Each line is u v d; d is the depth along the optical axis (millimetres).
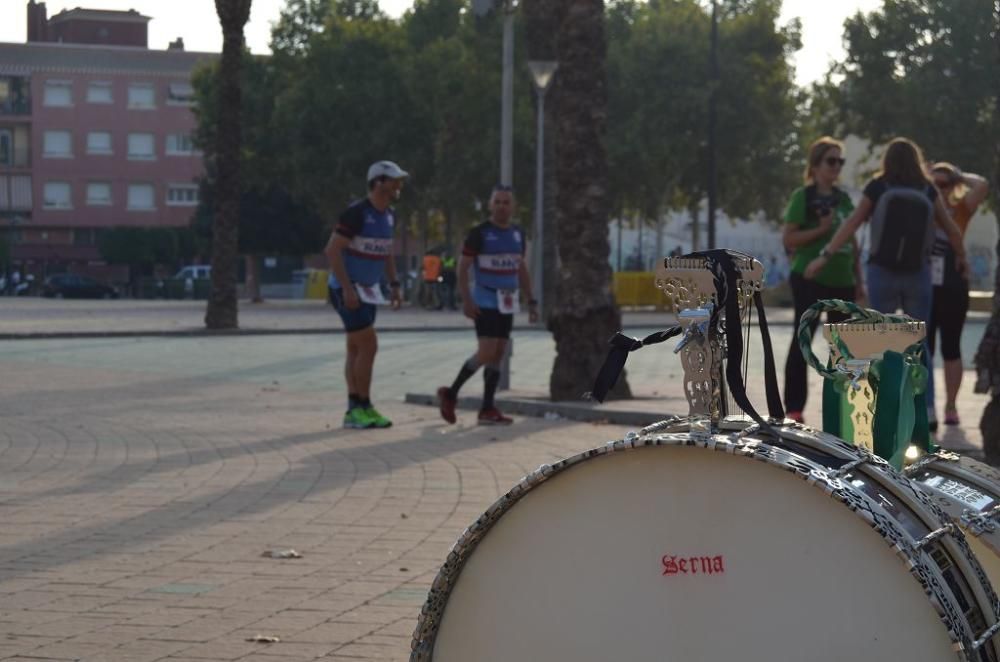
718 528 2744
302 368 20484
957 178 11703
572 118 14008
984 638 2625
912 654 2600
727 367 2867
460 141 54094
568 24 14180
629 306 51281
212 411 13664
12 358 22844
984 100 50562
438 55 54750
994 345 9156
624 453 2797
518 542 2918
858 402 3566
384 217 12094
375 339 12133
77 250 93125
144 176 94562
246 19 33375
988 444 9227
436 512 7812
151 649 4984
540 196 27469
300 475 9211
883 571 2617
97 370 19781
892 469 2801
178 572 6270
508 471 9406
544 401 13867
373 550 6770
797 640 2688
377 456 10188
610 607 2838
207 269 82188
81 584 6027
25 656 4879
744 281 2973
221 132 32781
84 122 93438
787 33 57094
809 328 3639
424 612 2969
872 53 52500
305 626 5316
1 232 92688
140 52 93875
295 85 57406
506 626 2936
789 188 58281
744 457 2689
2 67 91938
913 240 10320
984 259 74812
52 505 8008
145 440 11172
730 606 2740
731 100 55281
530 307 12859
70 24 104750
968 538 3389
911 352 3643
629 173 55188
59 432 11719
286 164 59062
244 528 7332
